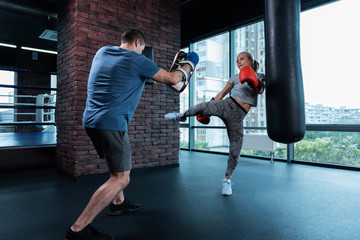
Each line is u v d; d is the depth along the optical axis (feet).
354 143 12.89
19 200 7.71
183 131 22.40
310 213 6.47
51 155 12.85
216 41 20.47
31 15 16.28
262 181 10.04
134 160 11.93
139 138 12.13
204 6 19.79
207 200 7.59
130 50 4.85
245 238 5.08
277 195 8.08
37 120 17.33
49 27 18.42
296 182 9.87
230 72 18.16
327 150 13.82
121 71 4.67
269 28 7.14
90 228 4.70
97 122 4.66
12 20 20.17
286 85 6.80
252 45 19.26
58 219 6.16
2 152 11.51
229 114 7.85
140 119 12.19
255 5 16.17
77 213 6.57
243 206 7.03
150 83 11.62
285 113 6.81
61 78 12.00
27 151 12.14
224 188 8.09
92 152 10.78
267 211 6.61
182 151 20.81
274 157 15.84
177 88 5.21
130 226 5.69
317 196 7.97
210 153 19.39
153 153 12.63
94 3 10.87
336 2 13.35
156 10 12.94
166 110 13.24
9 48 27.40
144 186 9.32
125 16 11.81
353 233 5.29
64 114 11.50
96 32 10.93
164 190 8.75
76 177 10.29
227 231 5.41
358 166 12.25
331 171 12.11
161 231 5.42
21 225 5.78
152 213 6.52
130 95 4.93
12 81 27.45
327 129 13.53
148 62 4.90
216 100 8.05
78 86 10.48
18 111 26.23
